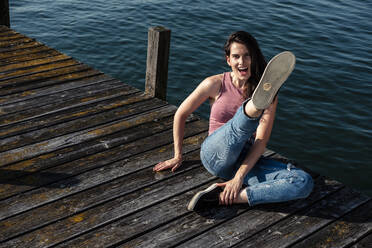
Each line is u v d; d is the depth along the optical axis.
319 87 8.33
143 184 3.12
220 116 2.89
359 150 6.60
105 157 3.42
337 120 7.31
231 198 2.82
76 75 4.98
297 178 2.82
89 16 11.51
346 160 6.37
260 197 2.83
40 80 4.78
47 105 4.23
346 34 11.45
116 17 11.54
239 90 2.80
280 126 7.04
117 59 9.17
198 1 13.44
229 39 2.64
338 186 3.23
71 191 2.98
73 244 2.53
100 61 9.02
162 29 4.40
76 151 3.48
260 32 11.08
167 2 13.09
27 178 3.09
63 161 3.33
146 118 4.12
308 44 10.51
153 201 2.94
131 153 3.50
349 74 8.99
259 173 2.95
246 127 2.51
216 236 2.67
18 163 3.27
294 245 2.64
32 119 3.95
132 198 2.96
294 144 6.64
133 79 8.44
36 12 11.55
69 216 2.75
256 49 2.61
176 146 3.25
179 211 2.86
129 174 3.22
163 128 3.96
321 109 7.60
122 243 2.57
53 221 2.69
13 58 5.33
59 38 9.97
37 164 3.27
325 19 12.59
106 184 3.09
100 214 2.79
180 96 7.81
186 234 2.67
